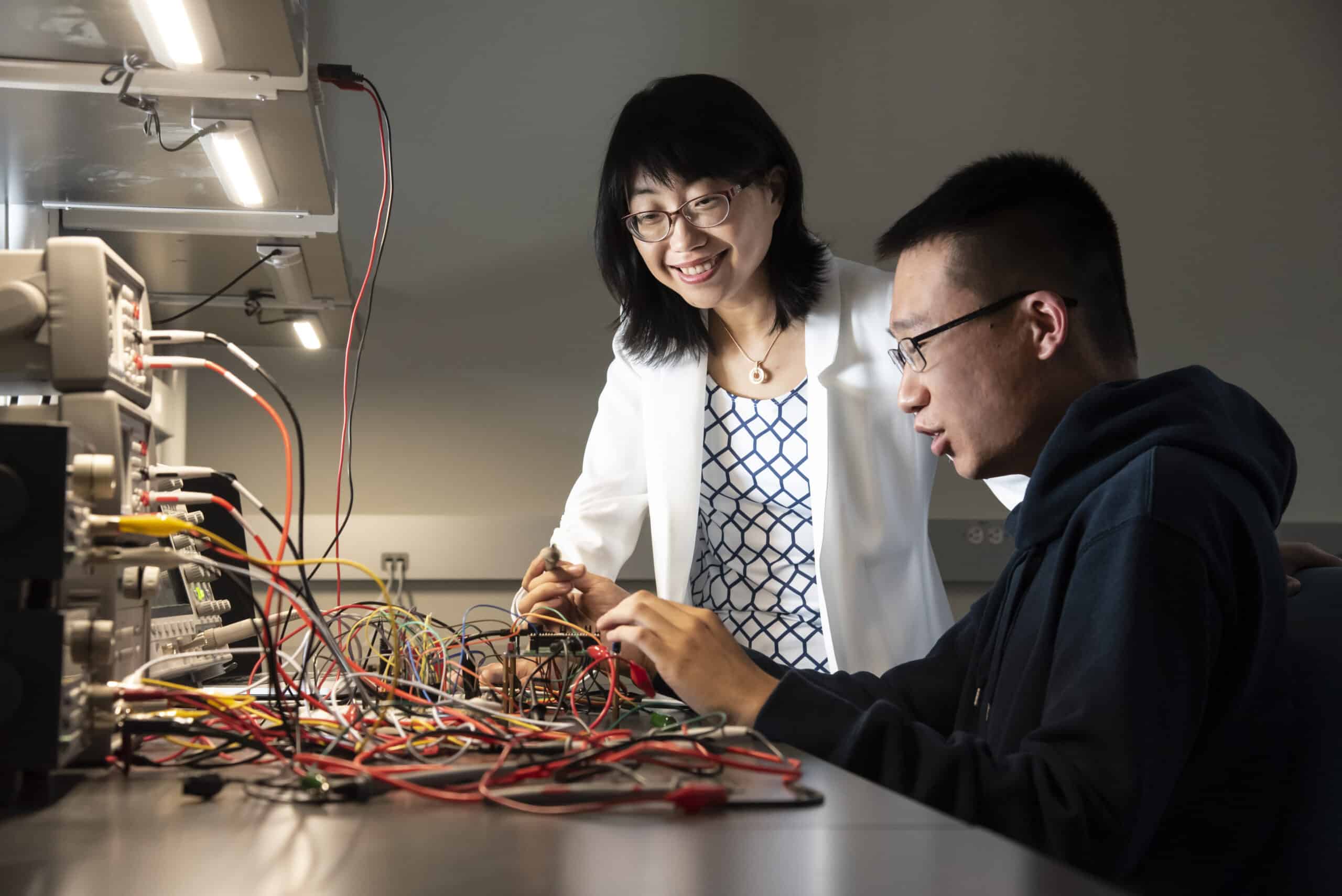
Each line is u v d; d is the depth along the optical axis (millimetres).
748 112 1587
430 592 3061
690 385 1801
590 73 3230
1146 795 739
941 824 562
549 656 1154
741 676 962
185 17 1225
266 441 3016
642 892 432
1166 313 3439
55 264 855
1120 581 802
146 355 1020
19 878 459
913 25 3377
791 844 514
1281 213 3506
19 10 1213
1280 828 874
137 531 783
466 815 586
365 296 3076
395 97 3145
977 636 1180
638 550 3102
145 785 697
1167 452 864
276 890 437
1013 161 1104
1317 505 3451
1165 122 3473
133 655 889
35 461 665
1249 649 834
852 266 1860
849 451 1750
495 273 3170
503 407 3148
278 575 890
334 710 856
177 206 1918
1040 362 1045
